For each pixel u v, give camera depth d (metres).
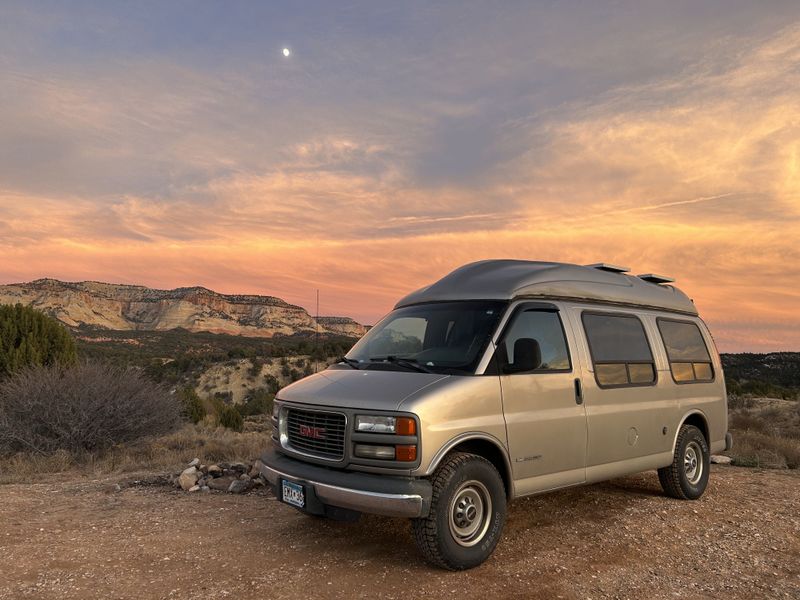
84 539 5.42
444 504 4.43
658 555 5.08
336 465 4.64
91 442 11.23
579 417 5.54
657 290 7.36
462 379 4.77
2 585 4.30
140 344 140.75
